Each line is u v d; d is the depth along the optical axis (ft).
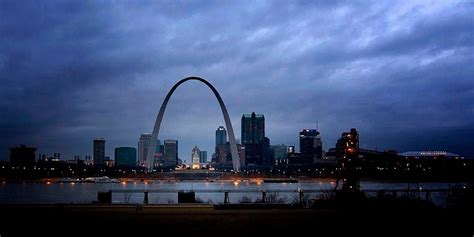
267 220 168.35
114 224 159.43
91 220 167.32
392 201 222.28
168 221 165.58
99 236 139.44
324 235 142.00
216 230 149.59
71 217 174.19
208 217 174.81
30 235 140.15
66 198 470.80
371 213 185.16
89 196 517.55
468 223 160.35
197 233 144.56
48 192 644.27
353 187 245.86
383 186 605.73
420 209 197.36
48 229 150.10
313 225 158.30
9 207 202.28
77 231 146.92
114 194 542.98
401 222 163.32
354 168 254.27
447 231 146.82
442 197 364.58
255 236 140.77
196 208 201.26
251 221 166.20
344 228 152.87
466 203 208.13
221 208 207.41
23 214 182.60
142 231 147.33
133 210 196.34
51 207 201.77
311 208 206.49
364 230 149.18
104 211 192.03
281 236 140.77
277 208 209.87
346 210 193.88
